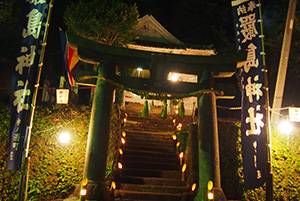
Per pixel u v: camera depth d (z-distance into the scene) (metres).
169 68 9.23
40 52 7.79
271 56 17.98
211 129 9.16
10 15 14.04
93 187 8.07
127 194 8.91
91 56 9.19
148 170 10.40
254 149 8.63
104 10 12.50
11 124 7.29
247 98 9.19
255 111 8.92
